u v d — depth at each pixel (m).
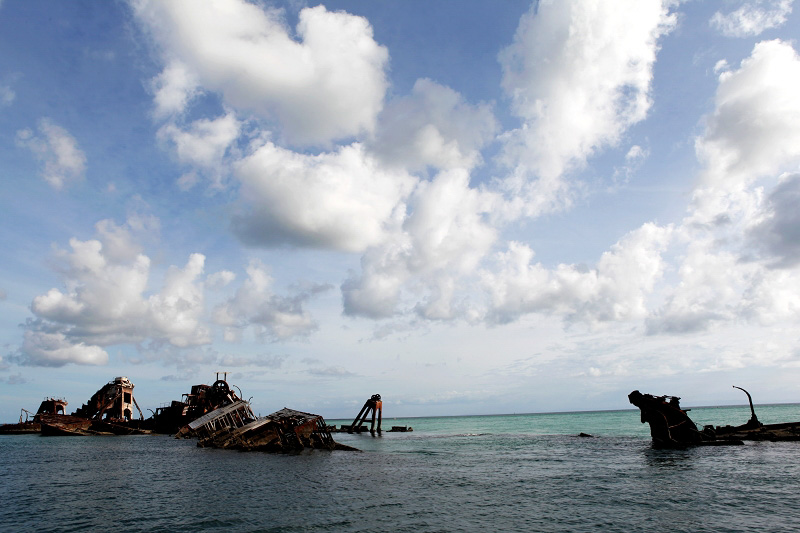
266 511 23.09
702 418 131.38
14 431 114.06
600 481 30.45
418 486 29.70
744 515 20.98
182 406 103.62
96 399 110.75
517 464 40.56
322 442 56.56
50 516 23.20
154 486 31.23
